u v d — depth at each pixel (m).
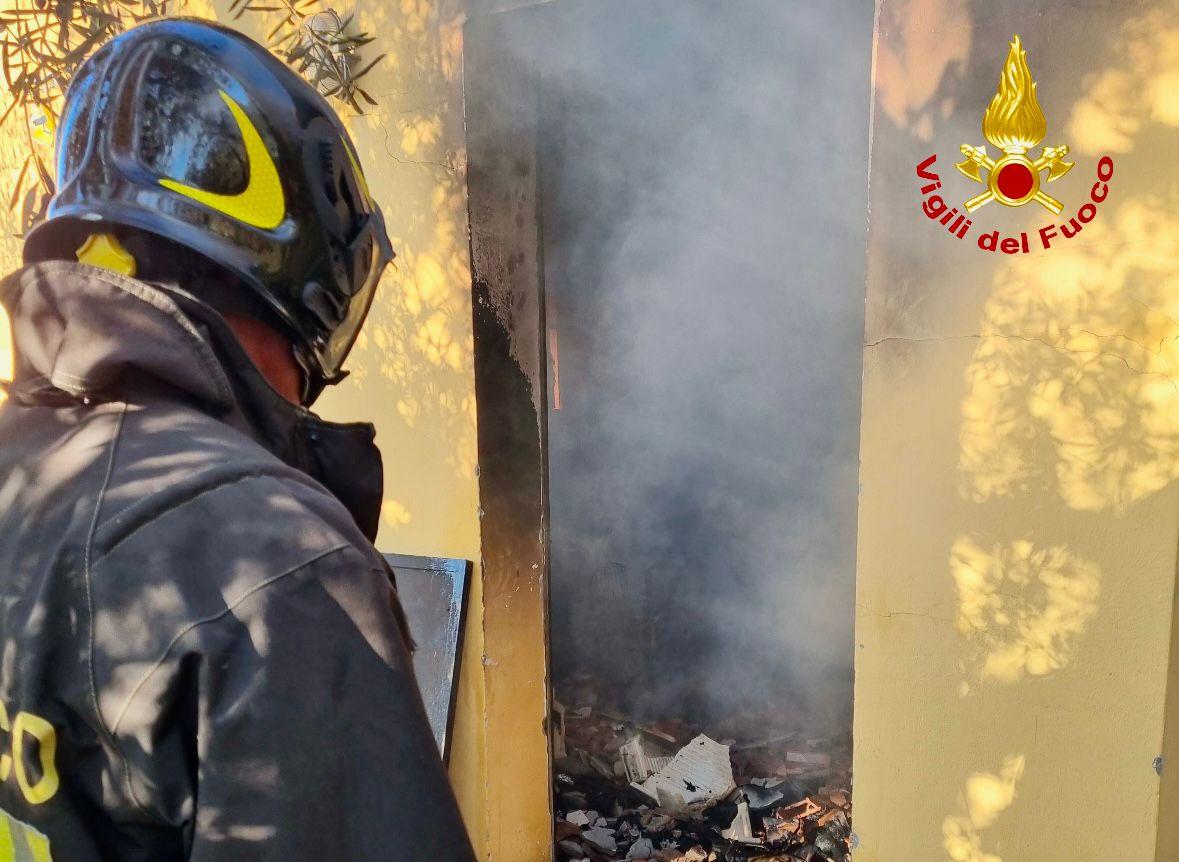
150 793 0.75
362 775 0.77
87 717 0.76
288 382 1.06
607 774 3.34
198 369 0.88
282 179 0.99
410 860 0.76
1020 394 1.79
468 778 2.73
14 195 3.49
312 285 1.03
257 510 0.80
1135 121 1.61
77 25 3.19
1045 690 1.83
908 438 1.94
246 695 0.74
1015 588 1.84
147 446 0.84
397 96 2.59
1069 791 1.83
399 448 2.76
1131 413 1.68
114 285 0.87
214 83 0.97
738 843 2.95
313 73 2.66
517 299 2.60
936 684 1.97
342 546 0.82
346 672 0.78
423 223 2.61
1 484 0.87
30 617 0.78
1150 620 1.70
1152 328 1.64
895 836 2.07
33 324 0.90
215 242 0.95
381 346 2.75
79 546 0.78
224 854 0.72
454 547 2.70
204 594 0.76
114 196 0.94
